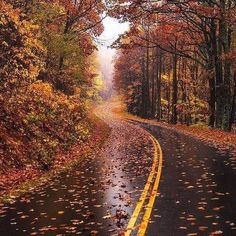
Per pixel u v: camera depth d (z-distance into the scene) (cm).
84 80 4031
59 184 1369
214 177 1307
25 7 2209
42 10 2347
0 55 1812
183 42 4328
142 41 4550
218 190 1119
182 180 1296
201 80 4688
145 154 2059
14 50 1828
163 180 1318
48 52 2733
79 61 3259
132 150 2292
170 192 1133
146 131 3872
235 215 875
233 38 3703
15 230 859
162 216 896
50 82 2862
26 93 2062
